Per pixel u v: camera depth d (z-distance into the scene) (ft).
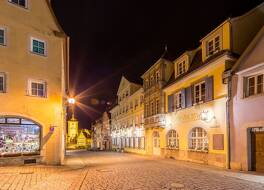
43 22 59.62
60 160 57.88
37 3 59.11
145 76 110.93
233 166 51.96
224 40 59.16
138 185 33.88
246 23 60.23
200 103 65.46
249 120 49.08
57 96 59.47
